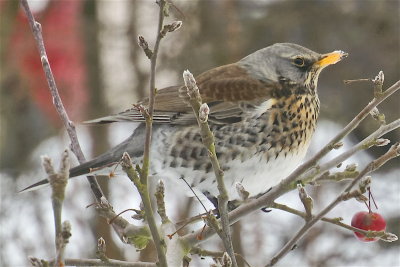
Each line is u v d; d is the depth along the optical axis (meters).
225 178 8.26
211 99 8.45
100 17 14.18
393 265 12.36
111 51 13.80
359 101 13.56
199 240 6.72
